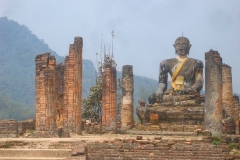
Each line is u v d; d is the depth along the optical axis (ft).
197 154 78.48
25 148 80.33
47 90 98.37
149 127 125.59
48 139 86.79
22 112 354.95
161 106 133.69
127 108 131.44
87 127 119.03
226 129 116.57
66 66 110.32
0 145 81.10
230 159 77.82
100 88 191.21
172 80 146.41
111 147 79.71
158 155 78.54
